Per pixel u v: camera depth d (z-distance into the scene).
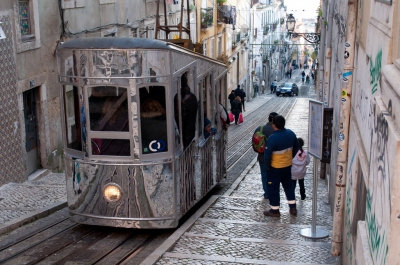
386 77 3.50
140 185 7.66
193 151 8.82
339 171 6.53
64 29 14.55
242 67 48.91
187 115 8.39
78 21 15.55
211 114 10.22
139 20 21.14
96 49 7.46
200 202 10.32
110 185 7.69
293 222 8.71
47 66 13.73
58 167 14.48
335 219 6.68
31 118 13.20
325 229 8.22
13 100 11.80
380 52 4.13
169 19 25.69
